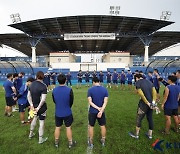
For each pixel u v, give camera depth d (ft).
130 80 53.72
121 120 22.36
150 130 16.49
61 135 17.54
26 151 14.24
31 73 100.12
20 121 22.15
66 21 111.55
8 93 23.84
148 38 127.54
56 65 109.50
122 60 121.80
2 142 15.96
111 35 113.09
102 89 14.39
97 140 16.40
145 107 15.84
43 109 15.40
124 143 15.74
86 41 147.13
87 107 29.89
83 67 109.29
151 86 15.90
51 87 60.34
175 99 17.11
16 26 116.57
